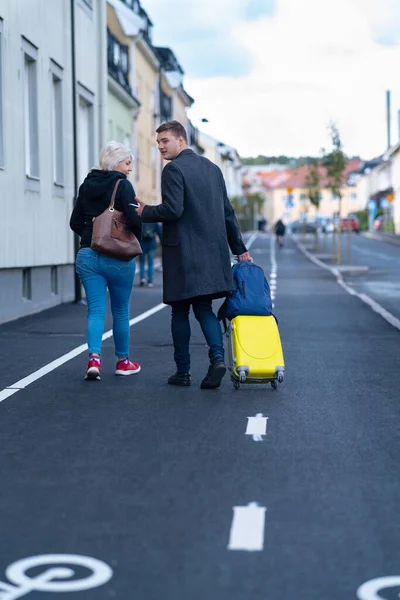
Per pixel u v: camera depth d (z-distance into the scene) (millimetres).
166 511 6004
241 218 172875
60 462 7324
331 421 8938
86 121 30672
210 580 4793
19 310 21000
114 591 4656
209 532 5574
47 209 23688
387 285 34062
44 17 23828
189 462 7305
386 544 5371
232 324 10680
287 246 84312
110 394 10398
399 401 10070
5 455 7566
